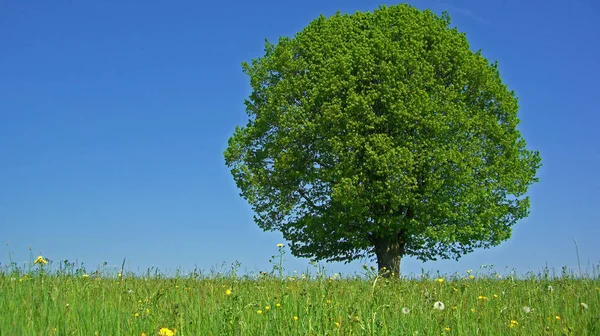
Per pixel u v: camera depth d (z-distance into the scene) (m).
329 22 29.84
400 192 25.56
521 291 12.44
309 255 29.42
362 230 27.89
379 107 26.92
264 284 12.12
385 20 28.75
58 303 9.70
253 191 28.47
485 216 27.31
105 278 13.87
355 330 8.07
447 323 8.70
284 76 28.98
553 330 8.26
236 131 30.00
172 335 7.41
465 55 28.05
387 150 25.58
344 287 12.04
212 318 8.72
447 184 26.05
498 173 27.77
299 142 27.95
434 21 29.08
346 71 26.80
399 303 9.81
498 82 29.97
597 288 11.66
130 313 9.38
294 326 8.37
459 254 28.92
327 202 28.52
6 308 9.41
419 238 26.89
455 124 26.38
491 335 8.14
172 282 13.47
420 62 26.64
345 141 26.27
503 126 28.66
